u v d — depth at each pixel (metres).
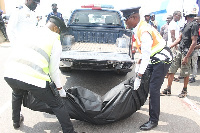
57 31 2.33
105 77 5.12
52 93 2.19
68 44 4.86
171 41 5.03
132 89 2.73
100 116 2.61
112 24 5.66
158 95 2.70
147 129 2.73
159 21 9.34
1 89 4.11
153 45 2.66
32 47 2.09
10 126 2.76
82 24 5.71
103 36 5.51
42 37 2.12
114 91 2.80
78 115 2.64
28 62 2.06
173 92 4.20
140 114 3.19
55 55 2.12
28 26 3.07
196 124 2.94
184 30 3.78
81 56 3.95
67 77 5.00
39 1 3.08
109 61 3.85
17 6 3.03
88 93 2.76
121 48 4.81
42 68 2.08
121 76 5.25
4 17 12.12
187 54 3.57
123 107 2.67
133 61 3.97
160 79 2.64
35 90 2.10
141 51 2.52
